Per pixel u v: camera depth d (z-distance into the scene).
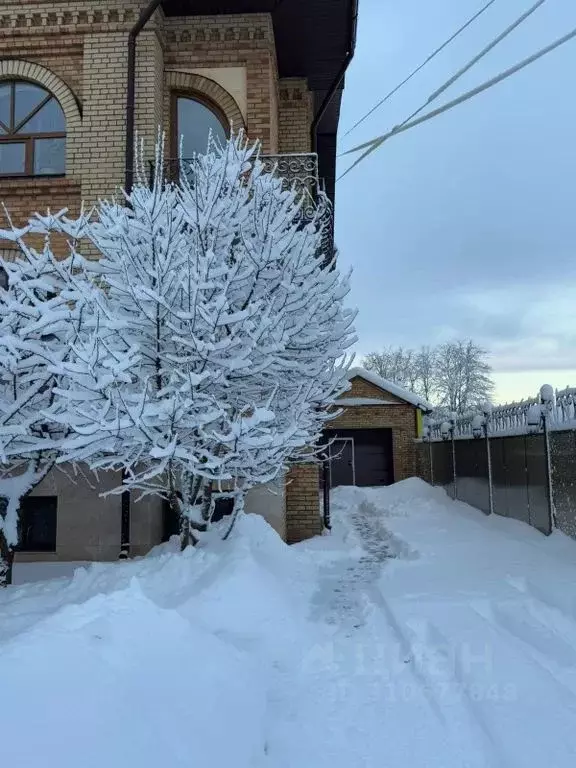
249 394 6.17
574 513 7.91
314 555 8.19
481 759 3.15
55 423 6.11
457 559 7.50
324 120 13.19
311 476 10.13
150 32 9.19
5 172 9.46
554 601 5.60
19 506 6.39
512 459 10.13
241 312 5.41
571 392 8.01
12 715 2.37
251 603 5.24
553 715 3.47
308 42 10.26
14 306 5.54
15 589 6.18
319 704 3.82
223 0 9.20
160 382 5.81
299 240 6.46
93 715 2.58
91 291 5.76
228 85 9.57
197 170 6.66
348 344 6.84
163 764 2.59
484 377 50.94
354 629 5.25
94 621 3.51
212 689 3.48
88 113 9.12
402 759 3.17
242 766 3.02
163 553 7.15
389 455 20.44
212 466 5.39
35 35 9.33
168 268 5.68
